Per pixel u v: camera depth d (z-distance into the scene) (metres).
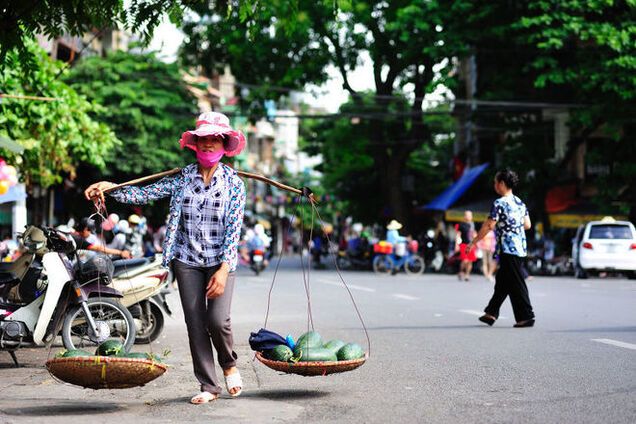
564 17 35.03
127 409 7.36
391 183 46.38
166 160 39.59
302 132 63.34
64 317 10.97
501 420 6.80
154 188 7.57
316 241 48.12
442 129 59.31
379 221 57.66
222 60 44.88
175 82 41.06
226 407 7.39
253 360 10.55
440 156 70.31
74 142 22.62
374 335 12.87
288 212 98.12
